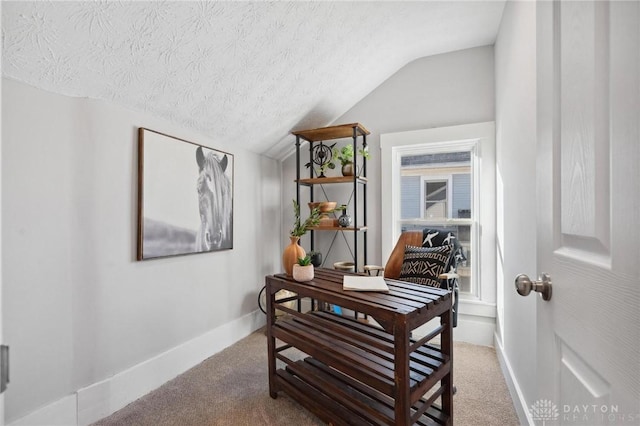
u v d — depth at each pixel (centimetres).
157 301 200
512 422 162
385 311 131
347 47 229
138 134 186
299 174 308
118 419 165
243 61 190
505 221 212
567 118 70
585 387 63
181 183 215
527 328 151
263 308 303
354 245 304
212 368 221
